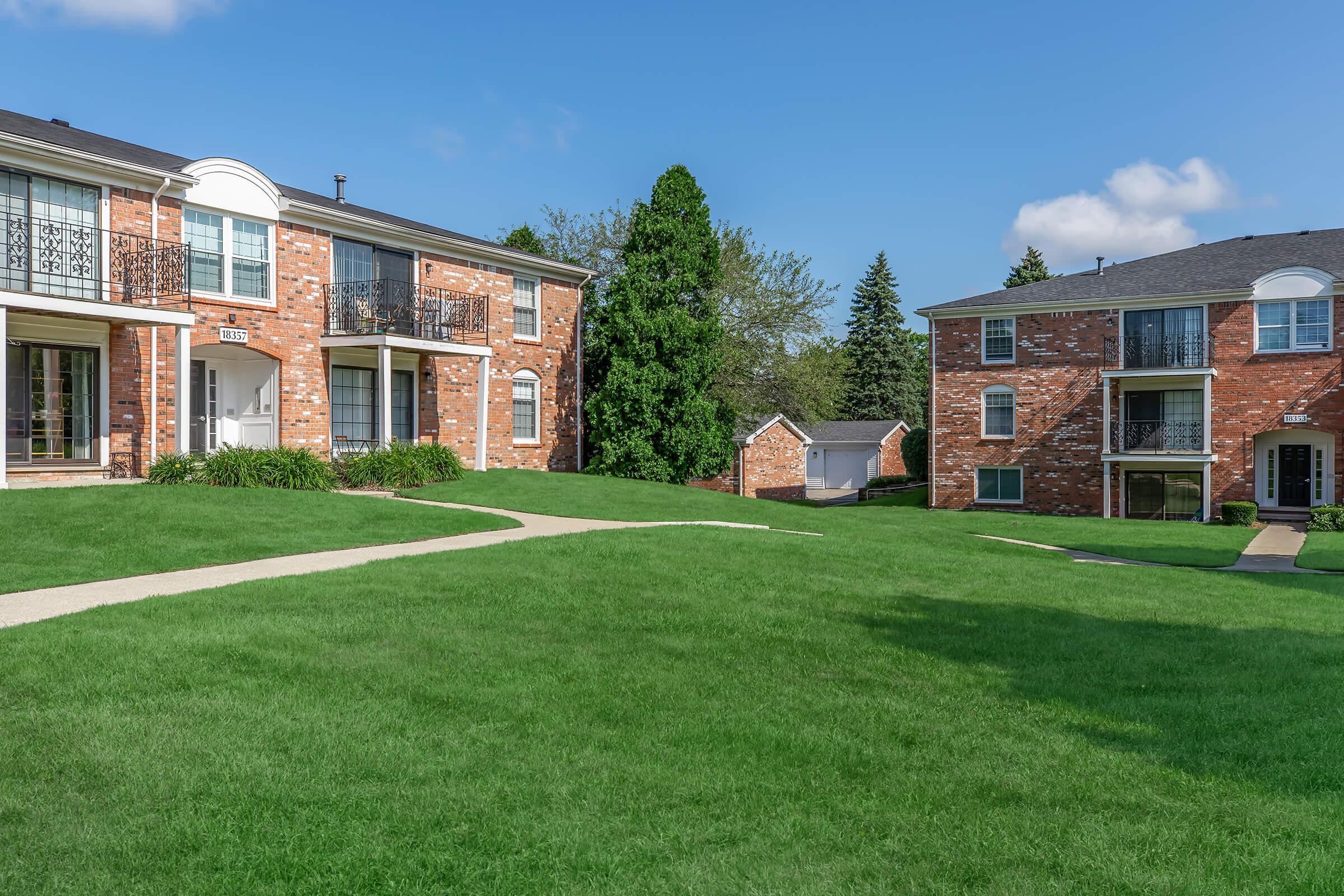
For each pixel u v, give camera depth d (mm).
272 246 20703
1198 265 31703
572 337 29531
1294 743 6246
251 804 4863
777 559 13156
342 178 24922
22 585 10172
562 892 4203
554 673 7371
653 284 28922
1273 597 13406
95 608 8633
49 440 17203
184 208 19047
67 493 14898
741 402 37406
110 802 4809
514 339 27234
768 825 4941
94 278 17359
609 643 8336
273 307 20672
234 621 8273
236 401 21438
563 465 29172
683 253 28938
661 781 5426
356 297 22281
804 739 6168
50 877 4141
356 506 16719
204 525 13828
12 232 16375
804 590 11188
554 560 12039
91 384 17734
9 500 14102
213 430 21188
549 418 28594
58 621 8070
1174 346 29922
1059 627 10047
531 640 8281
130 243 17859
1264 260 30594
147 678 6551
